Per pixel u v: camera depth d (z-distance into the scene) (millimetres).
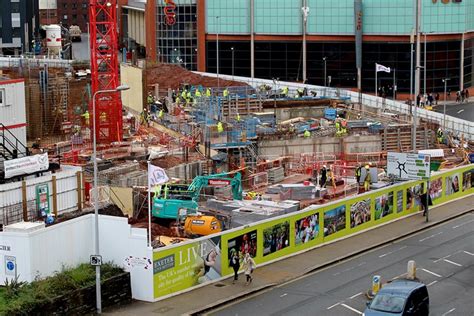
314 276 76000
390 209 95500
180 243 70375
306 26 189500
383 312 60406
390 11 183625
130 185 92312
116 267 69125
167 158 106938
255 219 81188
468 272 77062
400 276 75250
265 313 66188
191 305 67625
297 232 82312
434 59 185125
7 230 66812
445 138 133250
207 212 82562
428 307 64438
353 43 188250
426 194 95875
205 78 166875
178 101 139750
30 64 145250
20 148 91375
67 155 104062
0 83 89688
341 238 88125
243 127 121500
